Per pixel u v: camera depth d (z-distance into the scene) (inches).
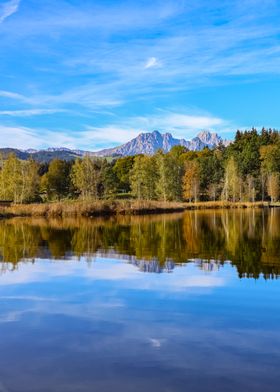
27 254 884.6
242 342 381.7
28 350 367.2
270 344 377.4
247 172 4621.1
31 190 3661.4
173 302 509.7
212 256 836.6
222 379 313.0
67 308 489.1
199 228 1469.0
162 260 796.0
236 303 503.8
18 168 3521.2
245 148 5078.7
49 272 690.8
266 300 516.1
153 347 371.2
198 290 565.0
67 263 773.3
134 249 945.5
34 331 413.4
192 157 5546.3
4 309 487.2
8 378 316.8
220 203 3383.4
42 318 452.8
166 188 3705.7
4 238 1178.0
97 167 4365.2
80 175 3996.1
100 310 479.8
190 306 492.7
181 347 371.6
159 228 1480.1
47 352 362.6
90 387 302.7
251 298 525.0
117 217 2172.7
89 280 629.3
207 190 4372.5
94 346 374.6
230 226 1547.7
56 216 2288.4
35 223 1777.8
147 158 3946.9
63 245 1024.2
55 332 410.3
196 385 304.3
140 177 3892.7
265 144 5187.0
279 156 4554.6
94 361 344.5
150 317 453.1
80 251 922.7
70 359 348.5
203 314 462.6
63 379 314.3
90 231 1376.7
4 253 900.0
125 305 498.6
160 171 3727.9
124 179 5078.7
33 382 310.2
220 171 4471.0
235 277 639.8
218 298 525.7
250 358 347.9
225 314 462.3
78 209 2340.1
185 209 3100.4
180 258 816.9
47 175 4630.9
